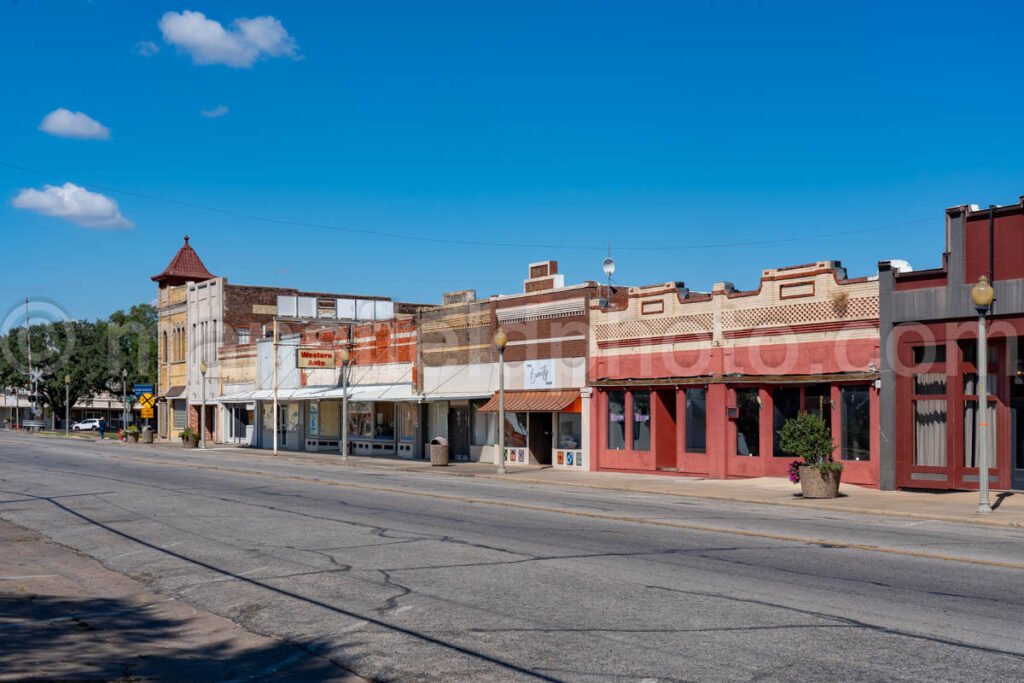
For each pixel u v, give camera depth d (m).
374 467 38.00
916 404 25.34
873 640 8.87
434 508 20.75
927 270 24.84
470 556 13.98
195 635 9.85
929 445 25.05
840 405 26.78
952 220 24.48
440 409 41.97
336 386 50.00
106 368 109.88
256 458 46.12
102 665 8.52
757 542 15.27
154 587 12.58
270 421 58.62
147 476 31.59
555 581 11.97
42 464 39.00
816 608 10.27
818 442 23.44
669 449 32.09
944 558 13.57
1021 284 23.19
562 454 35.41
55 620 10.56
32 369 108.81
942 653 8.38
